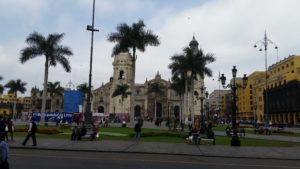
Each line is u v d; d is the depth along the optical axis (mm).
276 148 25125
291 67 104438
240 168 14391
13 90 119562
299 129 74125
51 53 52469
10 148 20766
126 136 33438
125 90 113188
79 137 27719
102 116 74938
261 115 133250
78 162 14852
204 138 28781
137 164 14773
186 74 67125
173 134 34406
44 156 16766
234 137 26312
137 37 51625
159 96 145000
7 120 25141
